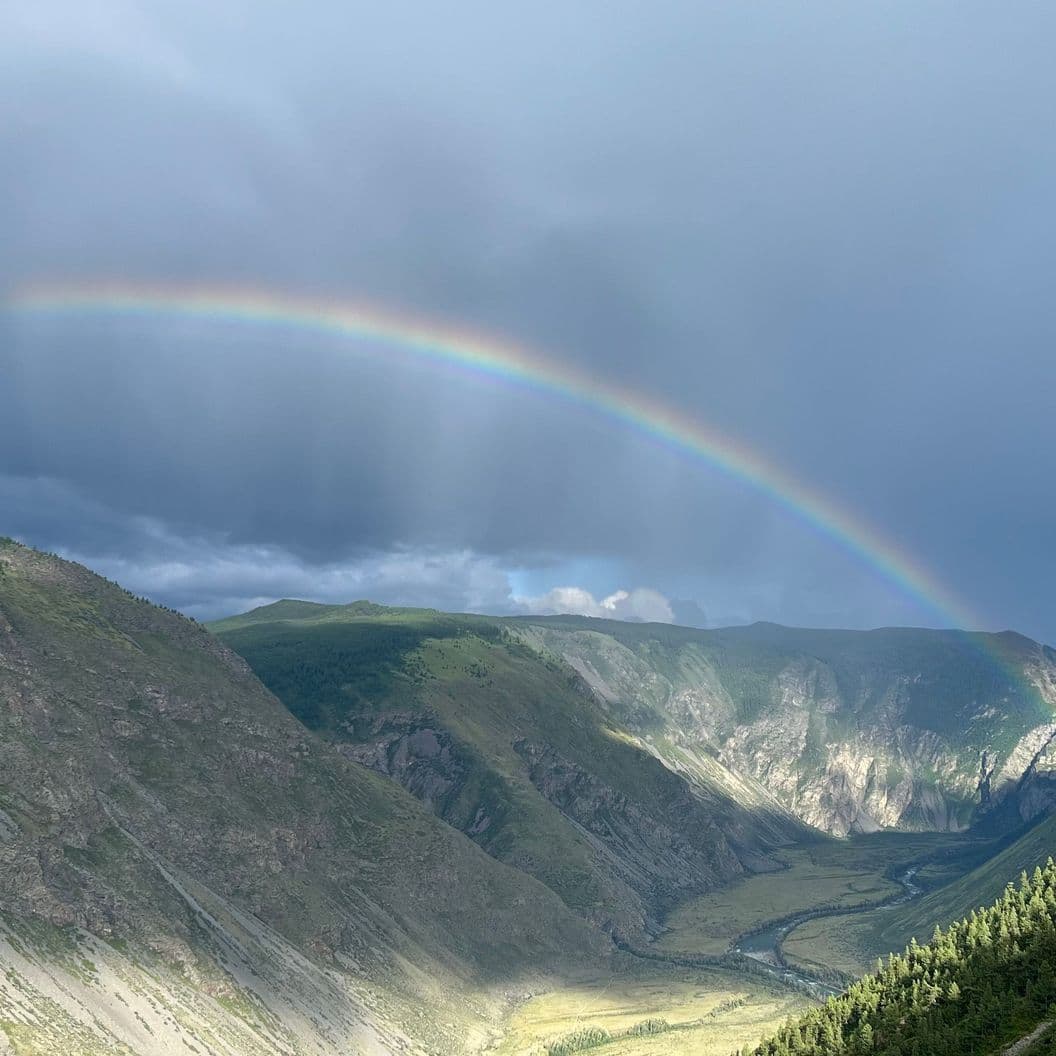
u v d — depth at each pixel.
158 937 178.00
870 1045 142.00
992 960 149.25
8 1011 135.75
